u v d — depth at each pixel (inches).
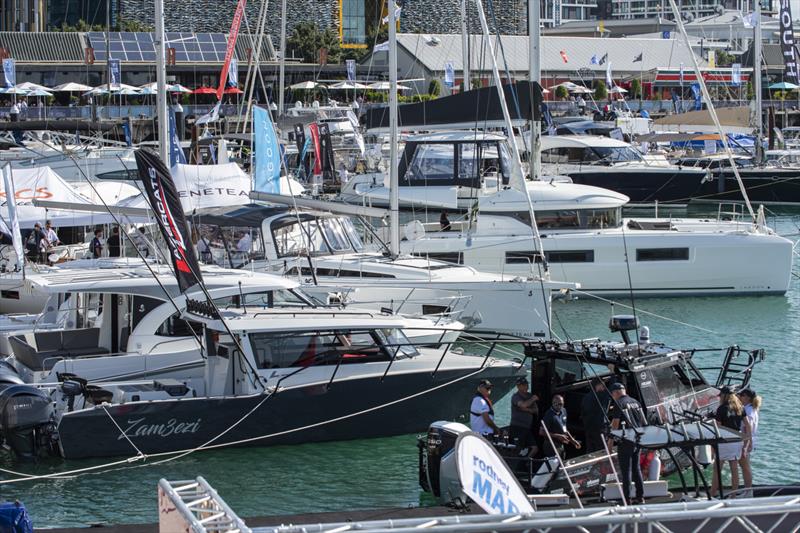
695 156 6476.4
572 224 3508.9
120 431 1935.3
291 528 1014.4
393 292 2847.0
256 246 3009.4
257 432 2017.7
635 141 6678.2
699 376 1916.8
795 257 4389.8
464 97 3420.3
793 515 1381.6
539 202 3472.0
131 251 3243.1
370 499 1825.8
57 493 1836.9
